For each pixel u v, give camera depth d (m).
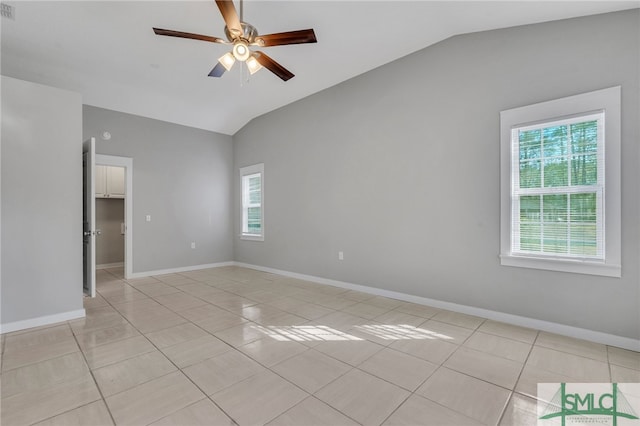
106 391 1.83
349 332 2.73
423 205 3.51
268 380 1.94
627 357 2.22
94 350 2.38
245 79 4.28
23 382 1.93
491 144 3.02
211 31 3.13
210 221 6.12
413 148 3.58
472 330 2.75
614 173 2.38
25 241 2.88
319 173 4.69
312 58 3.70
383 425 1.53
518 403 1.71
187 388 1.86
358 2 2.68
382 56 3.66
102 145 4.82
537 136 2.79
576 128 2.59
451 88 3.27
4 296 2.77
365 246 4.09
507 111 2.90
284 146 5.27
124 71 4.01
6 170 2.80
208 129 6.09
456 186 3.25
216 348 2.41
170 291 4.21
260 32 3.12
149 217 5.30
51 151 3.04
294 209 5.11
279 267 5.39
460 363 2.16
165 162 5.51
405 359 2.22
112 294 4.05
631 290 2.33
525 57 2.81
